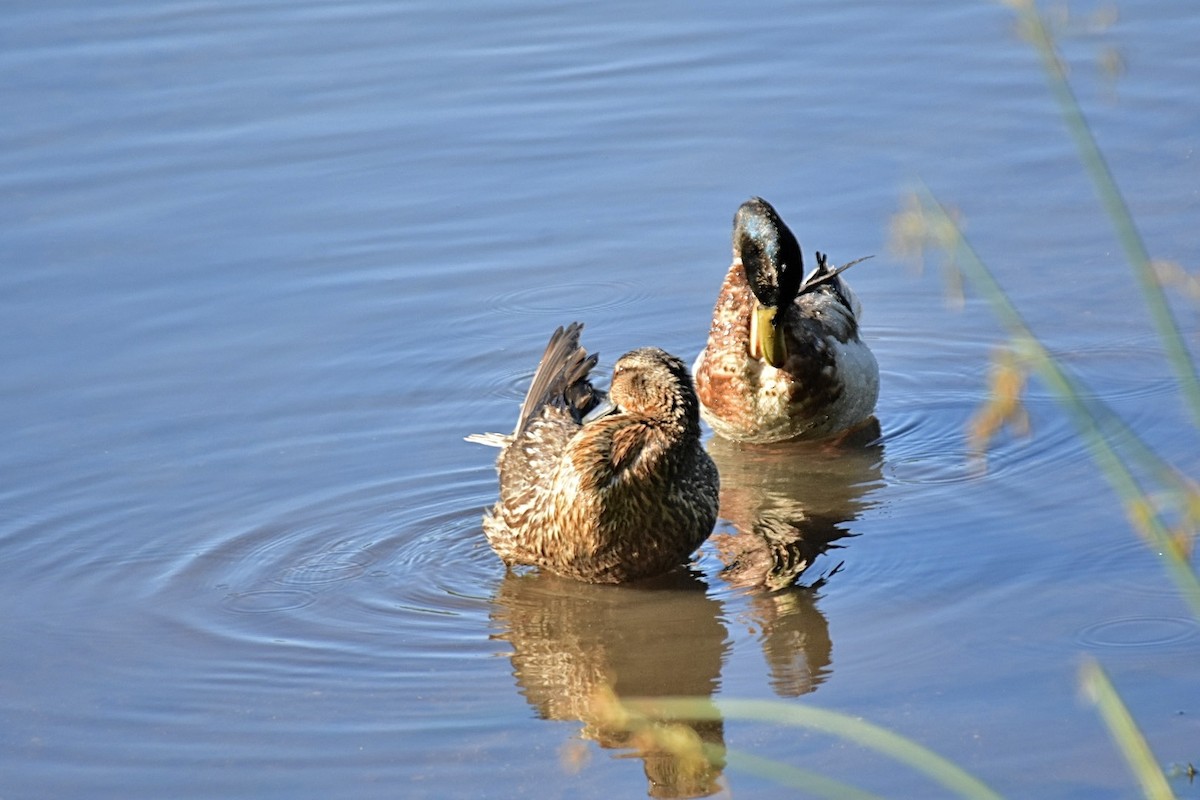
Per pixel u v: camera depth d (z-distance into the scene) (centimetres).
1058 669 934
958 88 2009
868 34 2198
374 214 1761
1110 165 1777
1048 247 1611
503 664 995
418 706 944
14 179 1838
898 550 1129
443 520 1210
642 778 854
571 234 1712
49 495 1243
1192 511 580
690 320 1550
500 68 2133
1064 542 1113
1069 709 888
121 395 1404
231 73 2123
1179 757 830
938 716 891
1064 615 1004
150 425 1353
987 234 1645
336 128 1972
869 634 1003
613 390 1100
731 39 2208
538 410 1229
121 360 1469
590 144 1920
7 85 2078
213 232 1720
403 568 1141
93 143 1930
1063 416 1327
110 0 2355
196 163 1881
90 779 875
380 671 990
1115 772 823
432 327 1530
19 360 1464
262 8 2348
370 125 1981
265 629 1052
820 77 2072
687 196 1784
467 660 1002
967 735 868
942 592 1053
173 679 988
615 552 1085
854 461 1315
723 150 1886
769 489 1266
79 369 1450
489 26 2275
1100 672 609
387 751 892
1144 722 867
